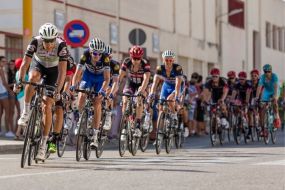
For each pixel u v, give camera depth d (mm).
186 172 16938
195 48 63781
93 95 20734
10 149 26172
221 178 15641
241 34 77500
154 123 29719
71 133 27656
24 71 17906
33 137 18234
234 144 31547
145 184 14500
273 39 92125
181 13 60625
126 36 50344
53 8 40312
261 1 85125
